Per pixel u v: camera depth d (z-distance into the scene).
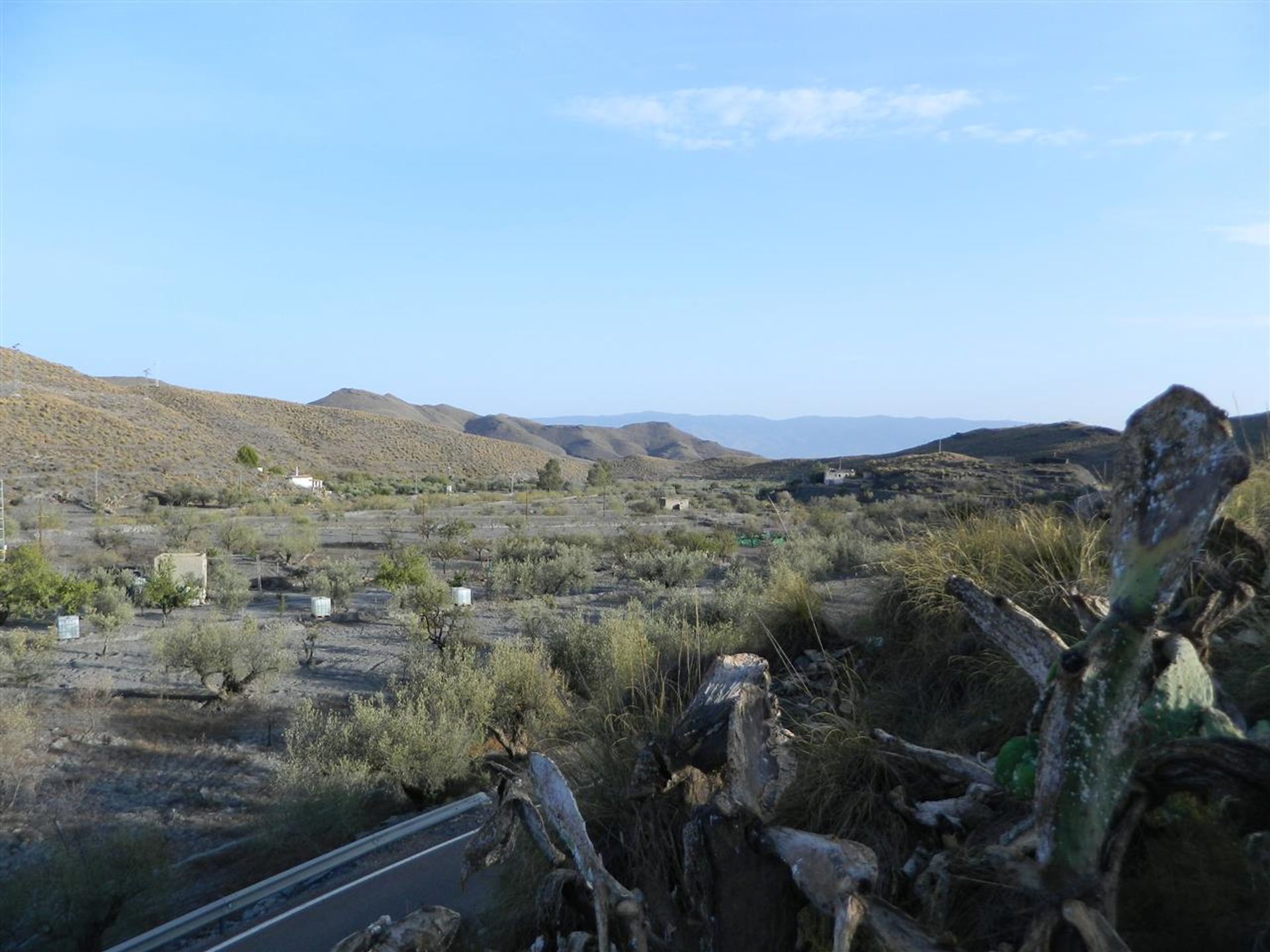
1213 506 2.33
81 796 18.30
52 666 28.19
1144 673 2.77
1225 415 2.35
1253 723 3.81
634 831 4.81
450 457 174.25
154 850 13.07
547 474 142.12
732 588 21.77
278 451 146.88
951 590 3.23
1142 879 3.13
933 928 3.15
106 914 12.08
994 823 3.73
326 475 139.38
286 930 8.16
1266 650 4.08
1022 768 2.99
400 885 8.90
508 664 17.56
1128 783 2.72
